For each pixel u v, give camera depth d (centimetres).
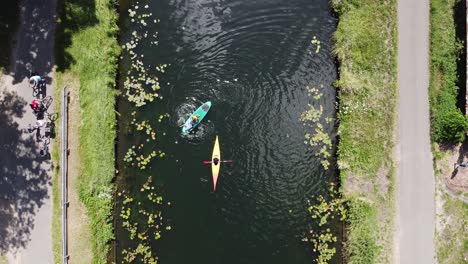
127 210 2111
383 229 2033
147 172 2123
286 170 2109
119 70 2131
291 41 2134
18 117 2052
